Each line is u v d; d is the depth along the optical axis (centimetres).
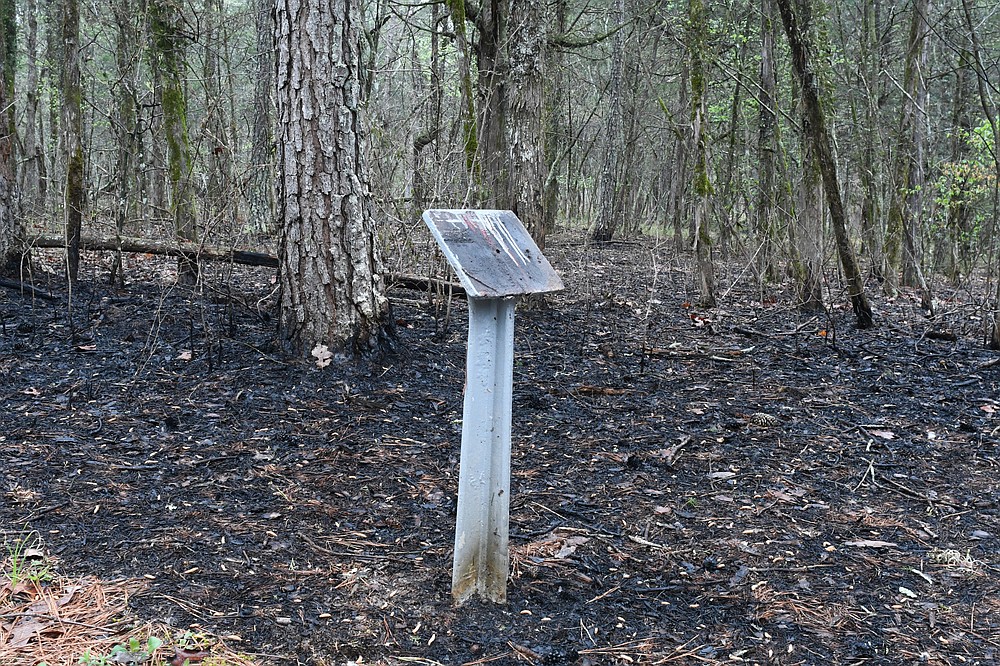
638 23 1328
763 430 500
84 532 340
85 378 535
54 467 402
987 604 310
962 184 1329
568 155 2045
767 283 1056
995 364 659
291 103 551
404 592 304
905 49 1502
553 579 319
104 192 894
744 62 1368
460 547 292
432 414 501
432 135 866
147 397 504
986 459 461
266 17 1270
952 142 1552
